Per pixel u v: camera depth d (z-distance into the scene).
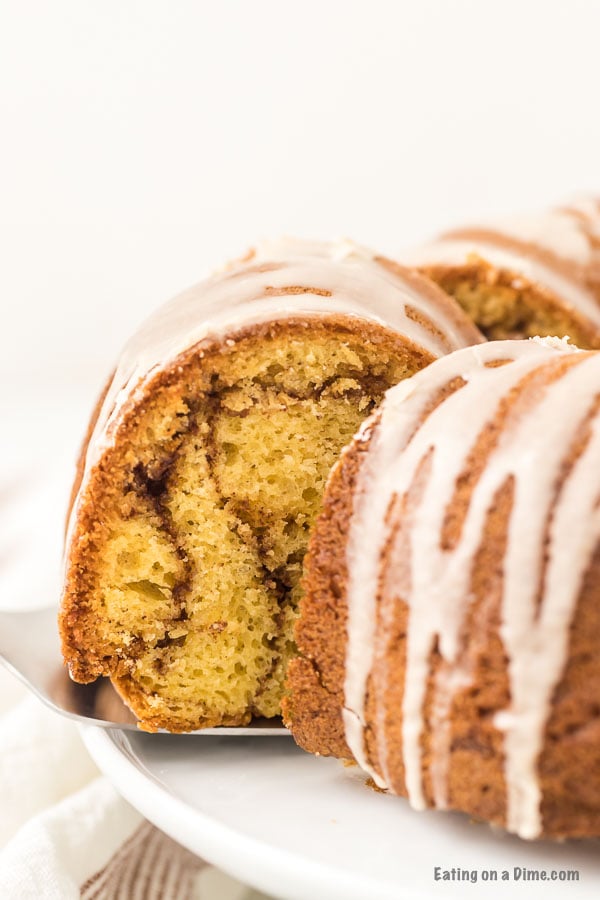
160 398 0.36
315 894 0.32
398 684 0.33
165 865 0.36
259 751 0.37
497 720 0.32
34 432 0.71
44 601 0.46
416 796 0.33
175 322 0.38
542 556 0.32
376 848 0.33
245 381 0.37
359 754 0.35
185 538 0.37
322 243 0.42
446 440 0.33
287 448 0.37
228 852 0.33
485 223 0.55
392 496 0.33
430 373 0.35
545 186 0.91
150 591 0.38
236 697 0.38
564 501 0.32
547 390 0.33
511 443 0.32
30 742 0.40
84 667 0.38
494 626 0.32
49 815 0.37
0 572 0.50
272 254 0.41
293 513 0.38
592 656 0.31
